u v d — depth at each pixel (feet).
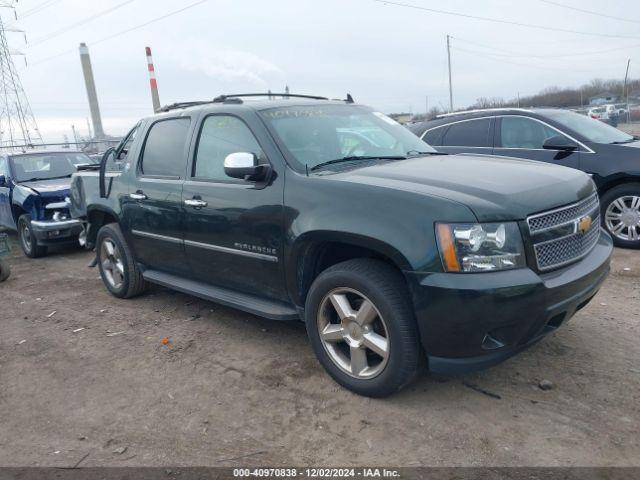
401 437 9.68
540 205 9.93
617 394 10.62
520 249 9.48
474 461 8.90
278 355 13.41
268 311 12.64
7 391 12.60
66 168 31.35
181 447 9.85
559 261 10.16
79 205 19.89
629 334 13.30
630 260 19.74
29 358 14.38
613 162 20.90
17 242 33.37
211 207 13.38
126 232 17.21
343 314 10.90
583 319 14.38
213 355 13.67
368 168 11.76
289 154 12.05
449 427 9.87
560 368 11.76
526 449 9.12
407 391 11.21
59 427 10.85
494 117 24.22
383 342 10.40
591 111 90.17
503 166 11.97
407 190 10.00
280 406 11.00
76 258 27.27
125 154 17.53
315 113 13.89
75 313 17.87
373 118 15.20
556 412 10.13
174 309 17.47
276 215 11.78
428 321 9.53
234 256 13.14
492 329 9.31
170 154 15.38
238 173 11.84
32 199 26.63
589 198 11.51
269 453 9.51
